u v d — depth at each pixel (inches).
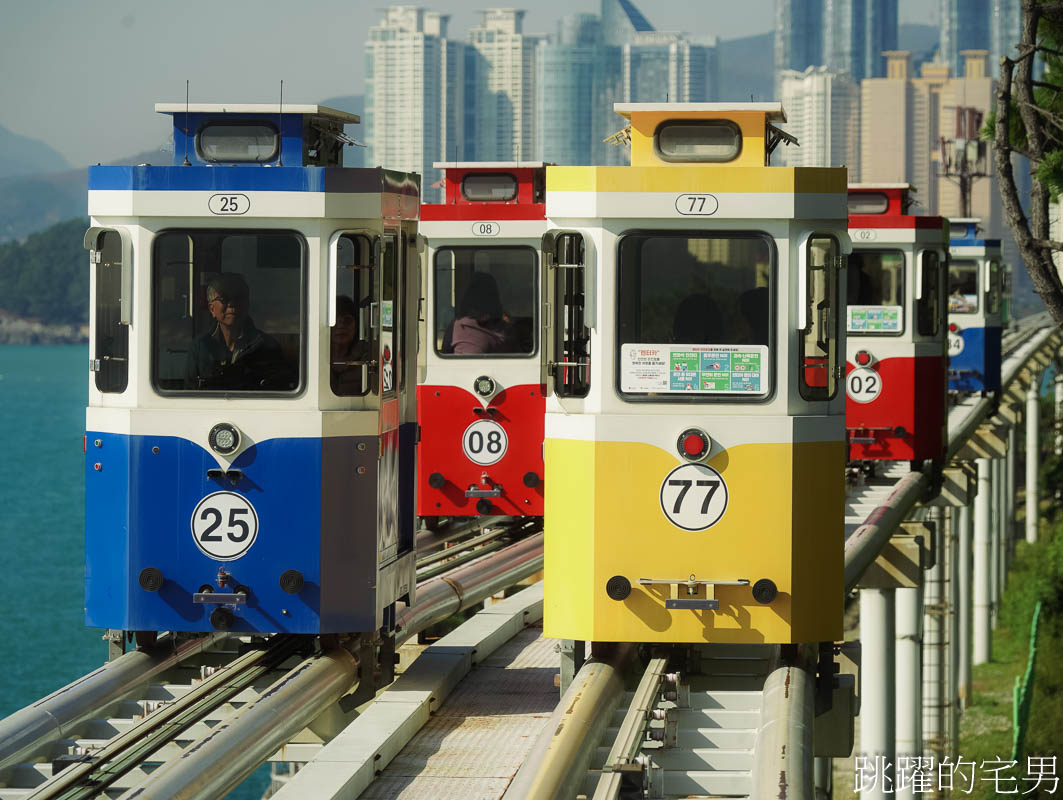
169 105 781.3
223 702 725.3
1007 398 3275.1
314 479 750.5
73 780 617.9
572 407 718.5
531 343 1295.5
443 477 1299.2
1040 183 1134.4
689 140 725.3
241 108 781.3
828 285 718.5
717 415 705.6
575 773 601.0
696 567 705.6
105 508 758.5
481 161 1338.6
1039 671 3088.1
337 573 755.4
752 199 704.4
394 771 669.9
